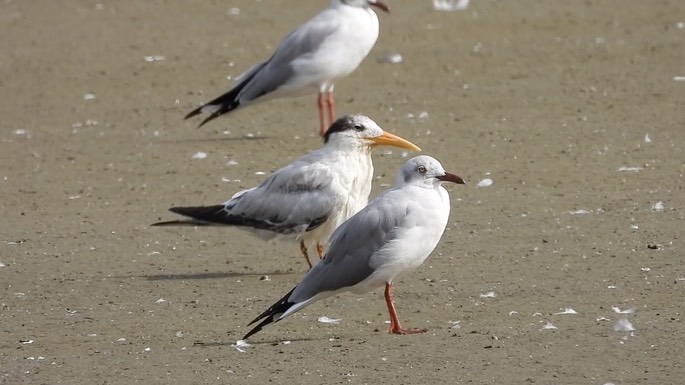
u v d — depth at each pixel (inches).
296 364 432.8
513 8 1156.5
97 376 429.7
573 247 566.6
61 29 1140.5
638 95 855.1
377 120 823.7
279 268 563.8
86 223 639.1
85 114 876.0
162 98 911.7
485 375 413.1
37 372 436.1
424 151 748.0
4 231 627.8
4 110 893.2
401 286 525.0
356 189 550.3
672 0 1151.6
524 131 783.1
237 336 470.6
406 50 1015.6
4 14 1210.6
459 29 1083.3
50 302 521.7
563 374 411.5
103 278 552.1
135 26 1144.8
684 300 488.7
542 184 673.6
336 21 775.7
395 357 435.8
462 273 537.6
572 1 1171.9
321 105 790.5
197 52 1037.2
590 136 764.0
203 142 796.0
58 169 745.6
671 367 414.0
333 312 498.0
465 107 848.9
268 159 749.9
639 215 609.6
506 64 961.5
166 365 438.3
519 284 519.2
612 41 1013.8
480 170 705.6
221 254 586.6
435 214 465.4
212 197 678.5
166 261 576.7
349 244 462.3
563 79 909.8
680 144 737.0
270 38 1075.3
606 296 498.0
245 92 785.6
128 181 715.4
